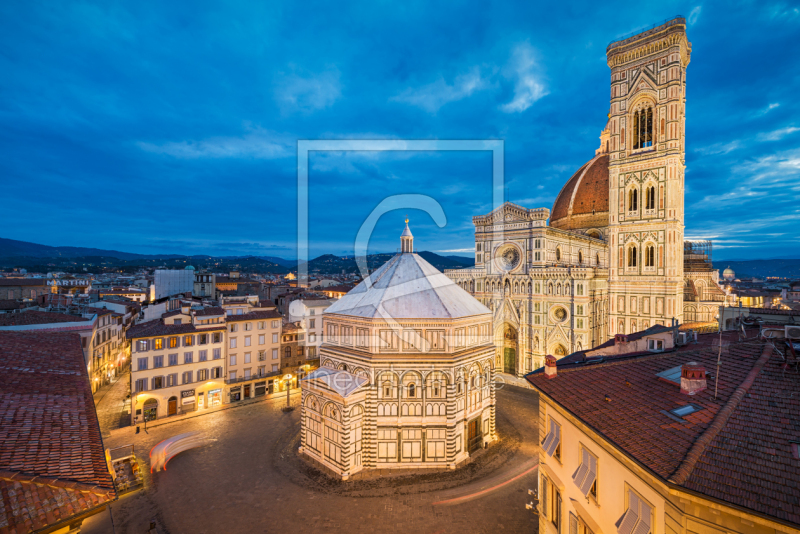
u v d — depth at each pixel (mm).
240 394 69625
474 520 35031
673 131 70688
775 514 11367
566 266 81188
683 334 29438
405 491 39844
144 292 128375
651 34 72938
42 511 12836
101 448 17750
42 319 54219
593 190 108125
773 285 159125
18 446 15781
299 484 41375
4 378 22625
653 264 73188
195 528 34188
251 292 136375
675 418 17422
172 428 56656
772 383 17906
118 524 34750
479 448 49844
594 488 20281
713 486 12891
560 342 78250
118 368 83750
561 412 22719
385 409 45344
